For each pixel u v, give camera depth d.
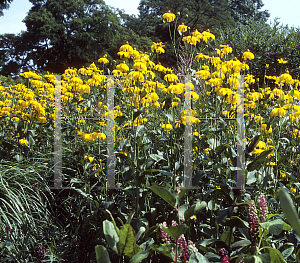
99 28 30.66
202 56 3.44
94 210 2.27
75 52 30.16
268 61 8.68
